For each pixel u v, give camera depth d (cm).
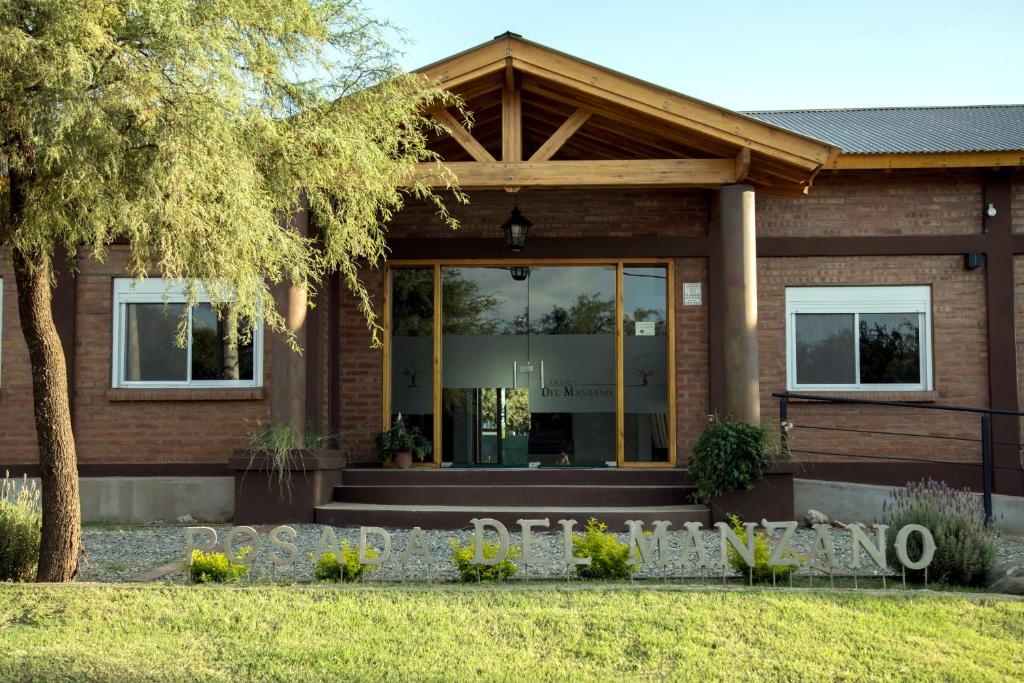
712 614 596
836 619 590
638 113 1009
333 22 768
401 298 1242
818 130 1357
